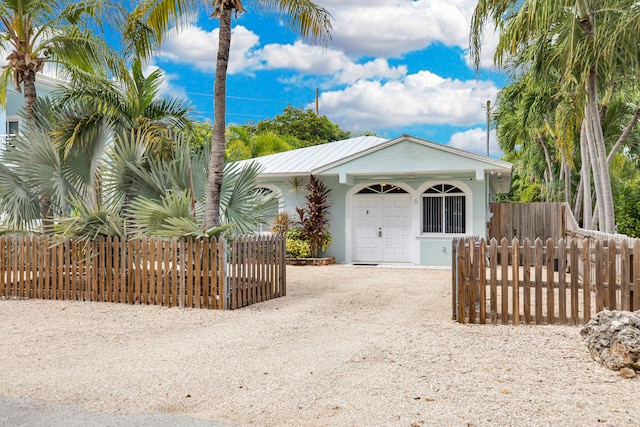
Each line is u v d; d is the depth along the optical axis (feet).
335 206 61.82
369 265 58.29
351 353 19.21
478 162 52.47
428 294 36.09
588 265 23.18
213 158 33.58
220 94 33.73
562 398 14.21
